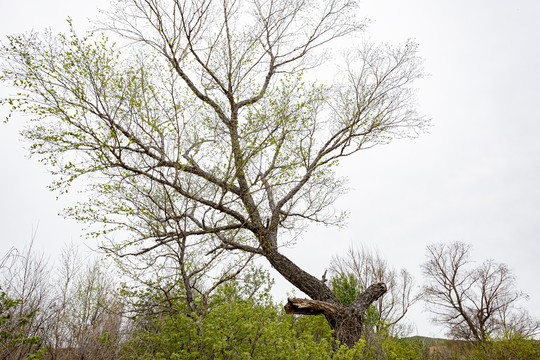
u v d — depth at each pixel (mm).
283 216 11805
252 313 6590
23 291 6355
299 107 9523
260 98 10711
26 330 5828
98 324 6973
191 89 9859
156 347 6645
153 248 8594
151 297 7555
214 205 9195
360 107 11633
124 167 7996
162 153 7855
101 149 7426
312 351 6219
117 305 7336
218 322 6375
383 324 13617
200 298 8664
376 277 20312
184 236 7699
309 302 9594
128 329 7375
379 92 11539
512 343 15648
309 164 11344
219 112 9781
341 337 9461
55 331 6250
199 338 6199
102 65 7664
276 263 10656
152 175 7887
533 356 15102
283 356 6109
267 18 10508
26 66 7133
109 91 7844
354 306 10281
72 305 7605
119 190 7684
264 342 6402
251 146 8688
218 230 9531
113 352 6621
